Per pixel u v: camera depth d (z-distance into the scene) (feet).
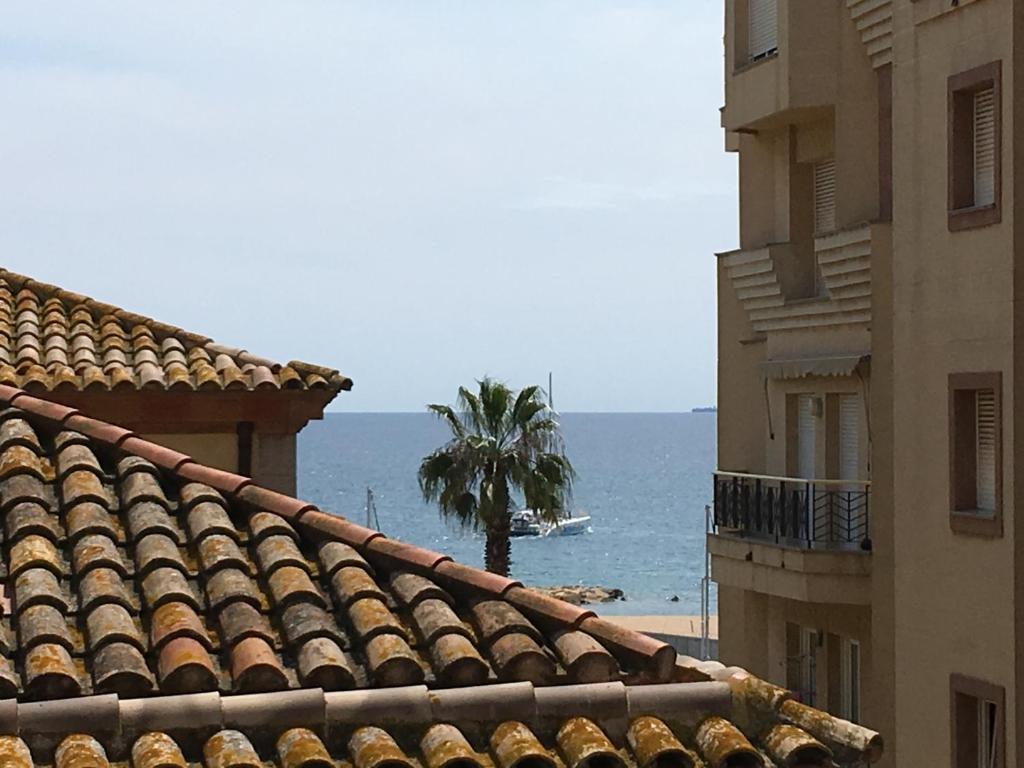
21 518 39.58
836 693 115.44
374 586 37.68
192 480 42.68
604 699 34.14
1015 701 88.48
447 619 36.22
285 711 32.73
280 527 40.29
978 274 91.71
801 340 116.16
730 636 127.54
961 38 92.89
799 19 111.45
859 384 108.99
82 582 36.83
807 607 116.78
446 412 187.11
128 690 32.91
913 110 97.45
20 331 65.36
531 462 184.55
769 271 118.32
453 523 200.23
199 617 36.22
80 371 60.75
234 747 31.81
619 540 549.54
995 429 90.33
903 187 98.63
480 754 33.04
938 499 95.61
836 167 111.04
